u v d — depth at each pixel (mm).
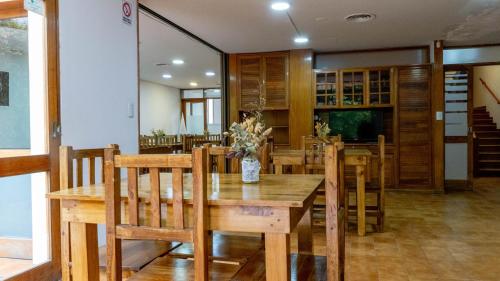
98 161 2891
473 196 5582
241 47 6062
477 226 3871
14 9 2578
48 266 2463
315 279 1584
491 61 6031
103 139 3014
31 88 2535
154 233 1492
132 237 1514
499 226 3867
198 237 1447
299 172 3662
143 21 4527
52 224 2500
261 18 4465
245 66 6473
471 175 6203
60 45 2590
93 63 2916
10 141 2572
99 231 2861
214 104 11930
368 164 4008
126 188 1835
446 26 4902
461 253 3041
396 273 2635
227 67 6555
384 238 3475
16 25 2584
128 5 3410
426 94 5891
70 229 1727
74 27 2721
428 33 5293
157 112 10797
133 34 3484
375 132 6281
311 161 3400
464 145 6242
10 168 2184
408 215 4383
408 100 5949
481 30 5137
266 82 6391
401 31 5176
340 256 1631
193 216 1455
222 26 4801
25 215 2666
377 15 4402
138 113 3533
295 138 6285
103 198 1599
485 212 4516
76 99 2727
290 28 4938
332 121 6418
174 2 3859
